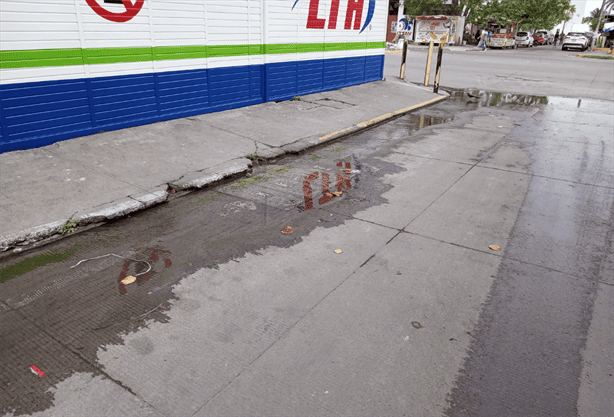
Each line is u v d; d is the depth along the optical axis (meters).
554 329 3.22
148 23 7.61
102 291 3.58
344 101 11.64
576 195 5.86
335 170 6.75
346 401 2.54
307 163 7.08
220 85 9.30
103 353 2.89
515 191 5.97
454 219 5.06
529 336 3.14
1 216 4.56
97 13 6.84
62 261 4.05
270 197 5.65
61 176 5.60
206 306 3.39
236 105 9.78
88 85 6.97
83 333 3.08
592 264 4.14
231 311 3.34
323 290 3.63
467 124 10.16
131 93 7.64
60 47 6.49
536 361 2.90
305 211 5.23
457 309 3.42
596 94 14.76
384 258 4.17
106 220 4.82
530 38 47.41
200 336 3.06
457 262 4.12
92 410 2.45
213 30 8.82
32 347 2.94
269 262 4.06
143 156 6.52
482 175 6.60
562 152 7.89
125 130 7.52
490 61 25.55
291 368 2.78
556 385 2.71
